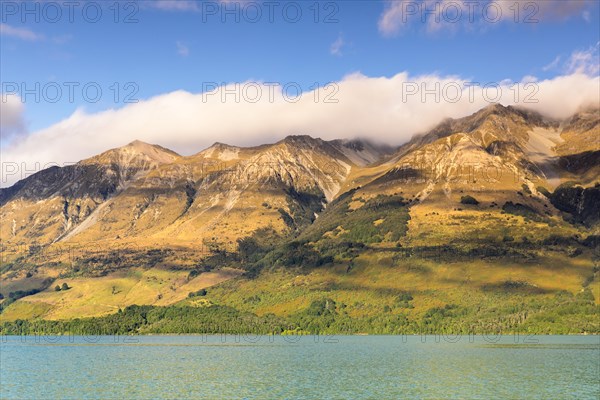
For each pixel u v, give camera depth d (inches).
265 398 7716.5
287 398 7711.6
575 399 7559.1
